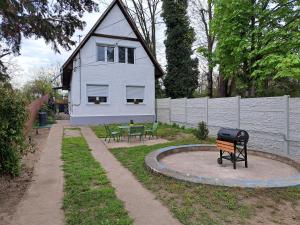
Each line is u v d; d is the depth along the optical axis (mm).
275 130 9203
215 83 28875
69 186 5379
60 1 8773
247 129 10578
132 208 4301
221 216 4008
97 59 18078
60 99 36594
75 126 16859
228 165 7348
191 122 14945
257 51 12547
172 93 22328
